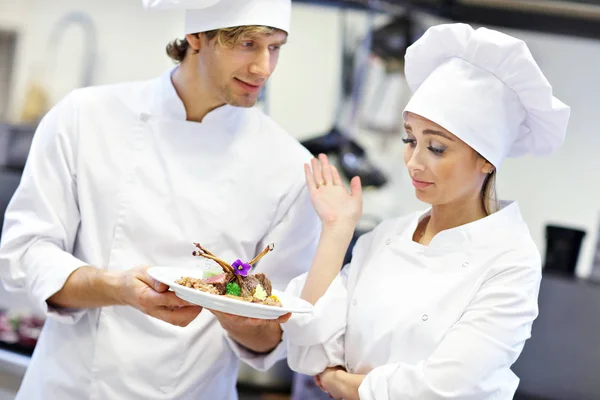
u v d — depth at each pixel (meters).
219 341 1.93
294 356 1.74
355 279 1.76
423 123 1.59
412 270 1.65
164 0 1.82
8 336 2.87
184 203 1.90
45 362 1.94
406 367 1.52
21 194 1.92
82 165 1.92
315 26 3.76
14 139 3.40
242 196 1.94
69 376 1.91
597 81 3.70
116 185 1.91
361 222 3.68
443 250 1.63
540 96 1.59
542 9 3.00
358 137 3.68
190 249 1.90
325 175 1.85
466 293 1.57
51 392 1.92
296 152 2.02
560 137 1.68
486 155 1.59
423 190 1.62
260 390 3.14
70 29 4.08
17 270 1.89
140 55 4.02
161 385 1.89
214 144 1.94
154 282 1.61
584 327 2.74
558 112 1.61
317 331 1.68
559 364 2.77
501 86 1.60
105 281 1.73
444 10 3.08
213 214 1.91
